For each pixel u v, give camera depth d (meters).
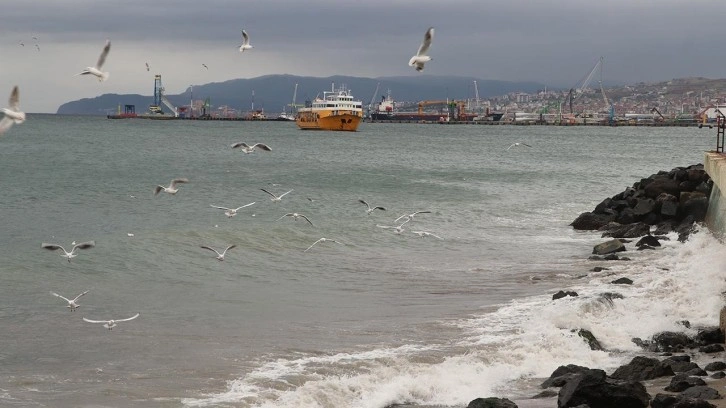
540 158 116.50
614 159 115.38
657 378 19.27
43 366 19.69
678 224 45.25
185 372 19.38
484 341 22.22
